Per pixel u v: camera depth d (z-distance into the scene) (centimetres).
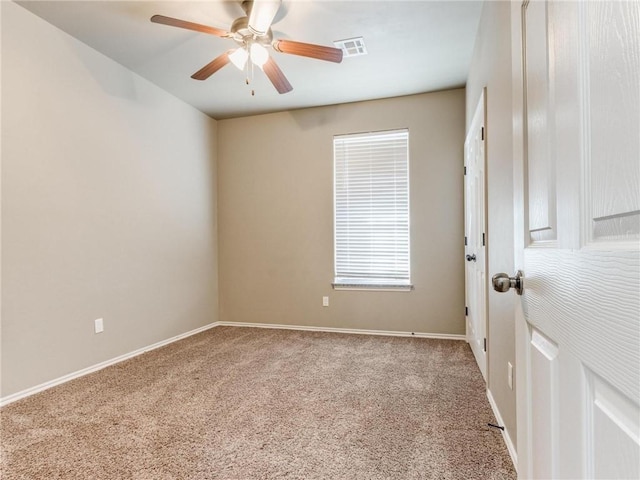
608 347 48
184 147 401
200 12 248
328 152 420
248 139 448
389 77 348
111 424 200
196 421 203
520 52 93
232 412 213
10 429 196
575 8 58
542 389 78
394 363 299
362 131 407
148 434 189
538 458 81
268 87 366
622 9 44
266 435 187
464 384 252
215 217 455
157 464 163
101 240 298
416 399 229
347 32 272
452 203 379
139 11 246
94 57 293
